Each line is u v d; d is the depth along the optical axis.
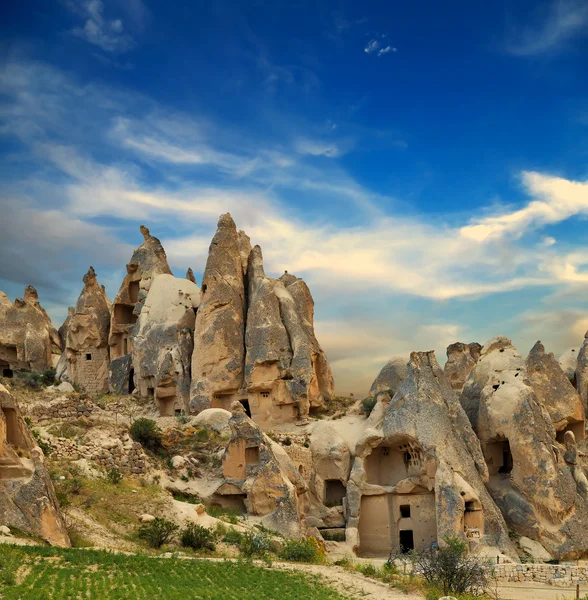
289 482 42.50
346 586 29.47
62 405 42.44
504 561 43.12
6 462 31.23
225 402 58.09
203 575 28.64
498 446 51.53
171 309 63.12
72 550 29.02
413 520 48.56
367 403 56.47
